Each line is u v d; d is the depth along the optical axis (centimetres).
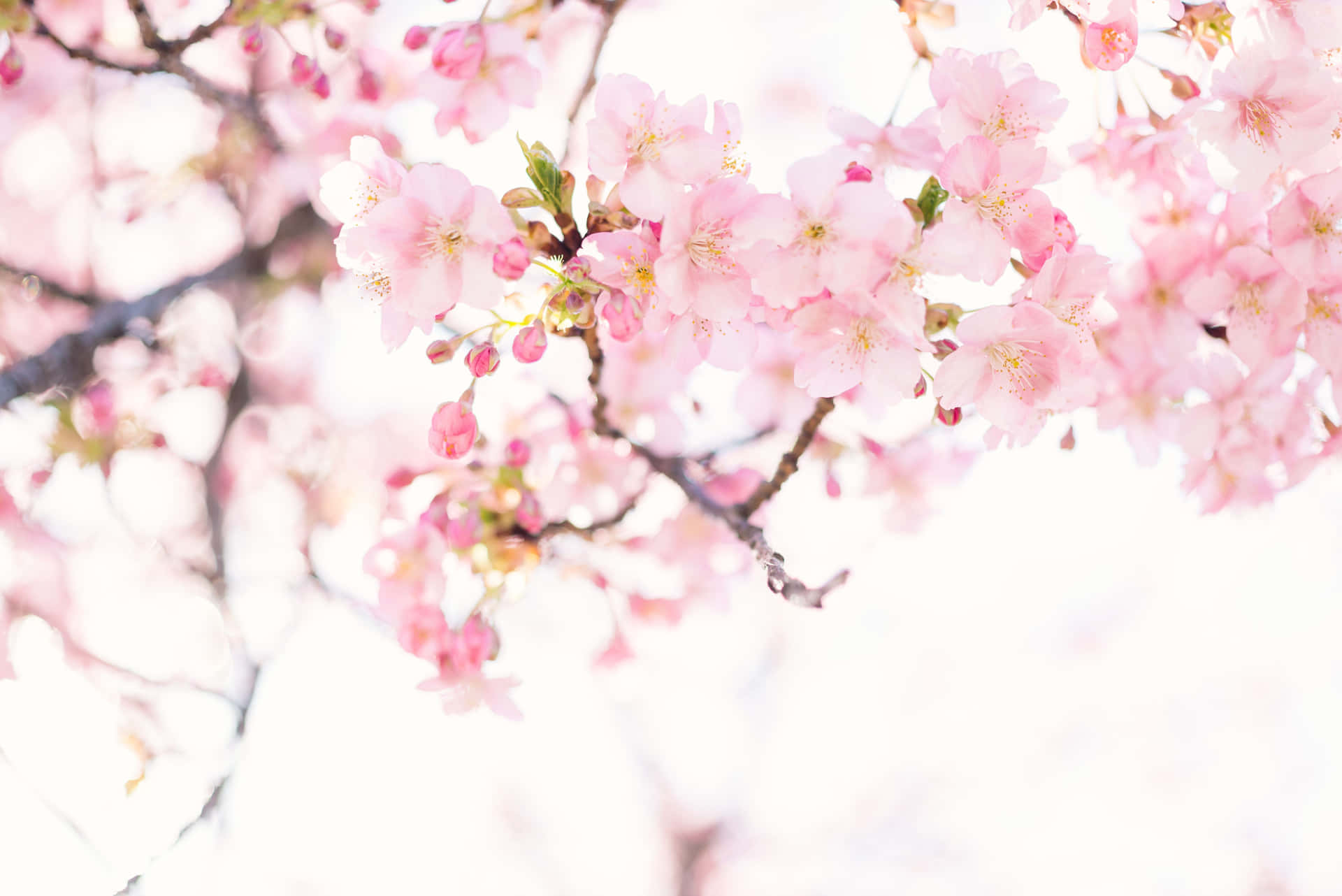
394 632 100
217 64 124
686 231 89
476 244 89
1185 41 94
